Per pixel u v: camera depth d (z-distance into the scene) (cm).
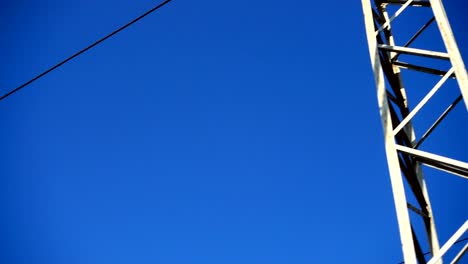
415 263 353
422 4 498
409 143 516
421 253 455
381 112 438
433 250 484
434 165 434
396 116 491
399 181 393
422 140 494
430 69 501
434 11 448
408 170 500
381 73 459
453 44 421
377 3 600
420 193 502
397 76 571
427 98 414
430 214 501
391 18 505
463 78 399
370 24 499
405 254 361
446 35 427
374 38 487
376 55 474
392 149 411
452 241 340
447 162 373
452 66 411
